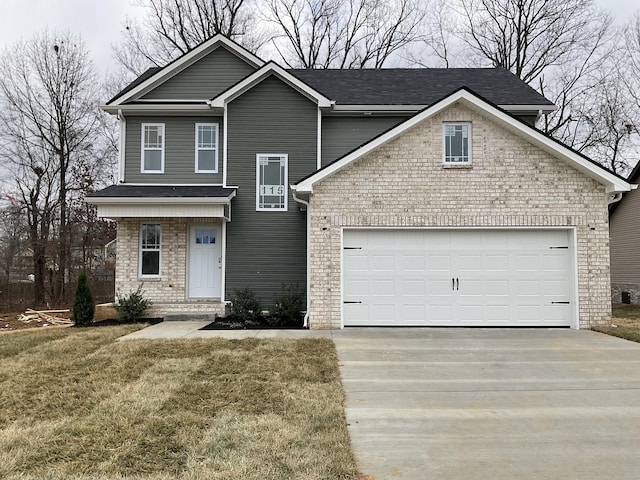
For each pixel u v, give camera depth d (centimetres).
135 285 1409
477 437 485
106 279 2527
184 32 2755
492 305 1152
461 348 913
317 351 864
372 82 1642
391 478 393
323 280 1145
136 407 556
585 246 1136
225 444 451
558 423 526
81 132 2444
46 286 2344
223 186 1427
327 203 1153
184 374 704
